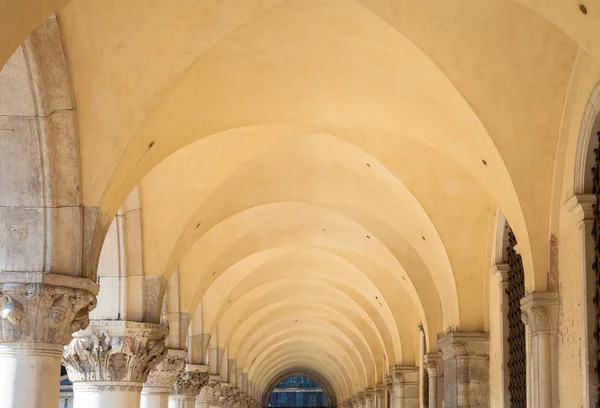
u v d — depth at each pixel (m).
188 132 13.42
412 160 15.73
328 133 15.01
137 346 15.84
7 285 11.12
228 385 33.16
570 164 11.89
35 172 11.38
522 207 12.59
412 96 12.88
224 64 12.07
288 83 12.98
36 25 8.22
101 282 16.17
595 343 10.98
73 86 11.34
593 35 9.20
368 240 21.78
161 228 16.34
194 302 20.67
